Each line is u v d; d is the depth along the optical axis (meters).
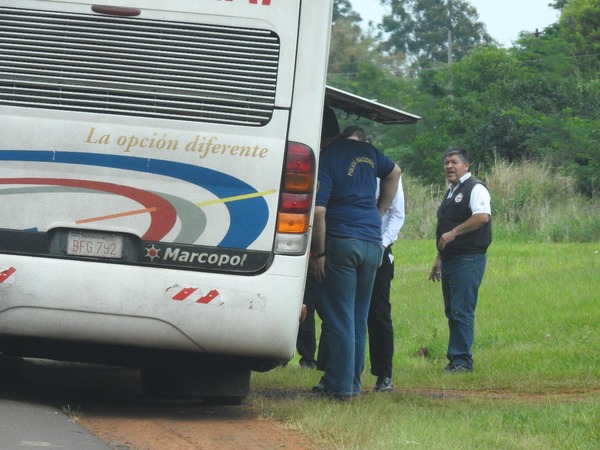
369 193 15.88
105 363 14.55
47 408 13.66
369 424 12.99
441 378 19.00
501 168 60.28
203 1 13.46
